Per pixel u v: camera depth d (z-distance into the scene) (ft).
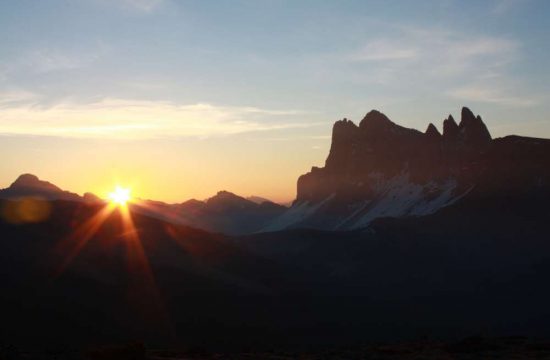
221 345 298.15
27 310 337.31
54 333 316.81
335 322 462.60
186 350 146.41
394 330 467.11
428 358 129.08
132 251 479.00
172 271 460.55
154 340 329.31
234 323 393.29
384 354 138.31
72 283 393.91
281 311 453.17
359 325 471.21
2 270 391.86
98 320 348.79
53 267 414.21
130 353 122.83
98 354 120.98
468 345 142.10
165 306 393.91
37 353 135.33
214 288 451.94
